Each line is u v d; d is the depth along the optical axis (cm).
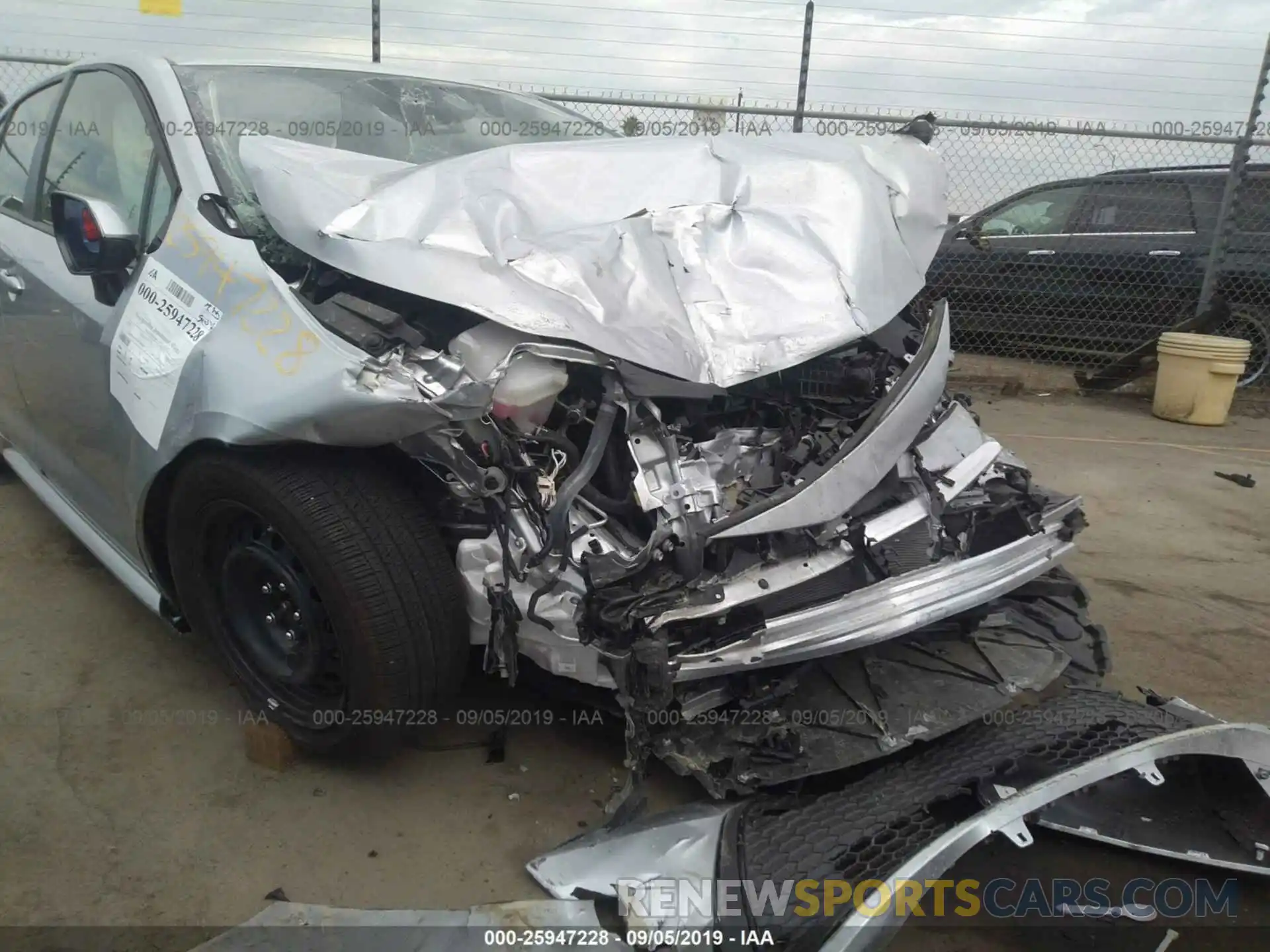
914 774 206
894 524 212
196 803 221
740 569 195
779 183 240
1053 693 246
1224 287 693
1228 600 356
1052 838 224
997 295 739
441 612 200
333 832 215
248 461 200
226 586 230
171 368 213
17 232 312
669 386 199
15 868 199
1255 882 215
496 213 207
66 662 273
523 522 191
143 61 280
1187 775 223
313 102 284
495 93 341
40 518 363
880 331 248
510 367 186
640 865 186
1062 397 703
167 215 238
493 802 226
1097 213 715
